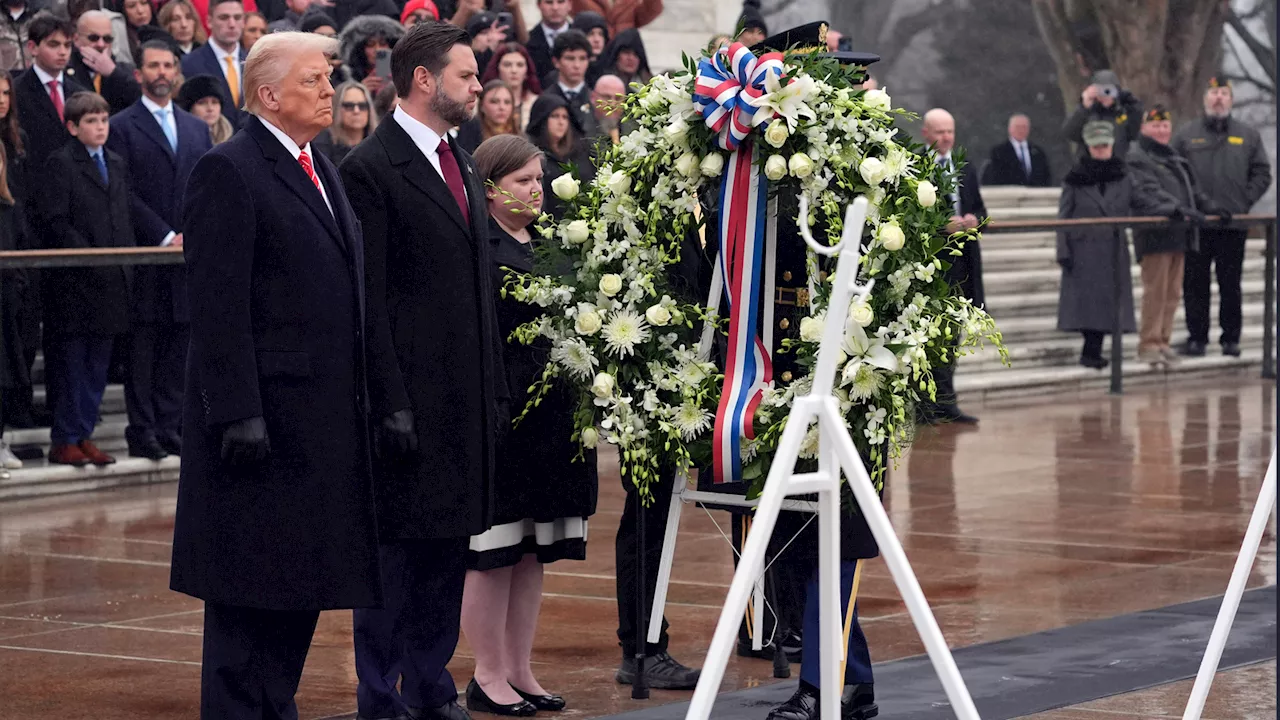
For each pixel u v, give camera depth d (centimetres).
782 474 767
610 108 1198
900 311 1042
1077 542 1783
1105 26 5562
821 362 779
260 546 951
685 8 4028
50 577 1609
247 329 937
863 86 1142
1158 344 3381
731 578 1616
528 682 1176
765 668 1289
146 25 2483
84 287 2073
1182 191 3300
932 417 1122
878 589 1567
